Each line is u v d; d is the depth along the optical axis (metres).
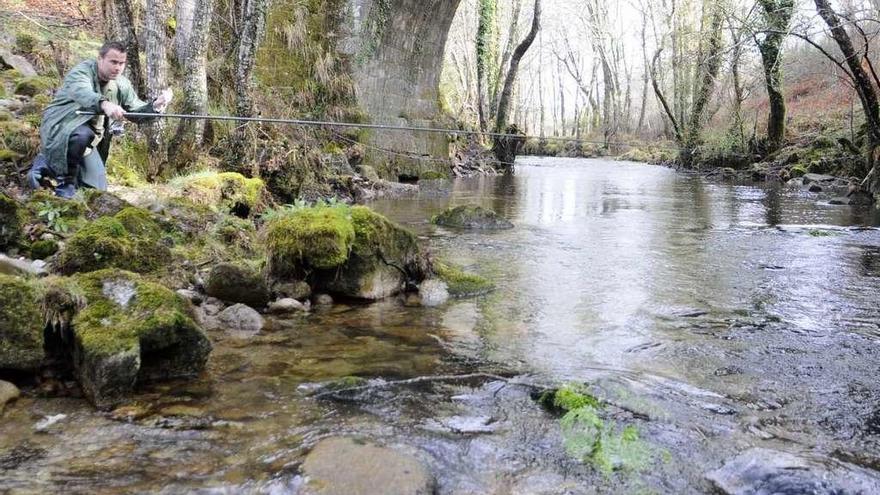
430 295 4.80
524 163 30.20
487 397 3.00
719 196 13.69
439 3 16.70
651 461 2.41
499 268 5.97
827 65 22.20
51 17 12.50
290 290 4.59
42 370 3.02
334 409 2.84
